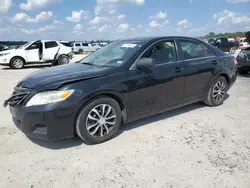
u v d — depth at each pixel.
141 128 3.93
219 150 3.17
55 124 3.01
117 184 2.51
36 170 2.79
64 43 15.53
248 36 20.30
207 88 4.80
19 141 3.52
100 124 3.36
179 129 3.88
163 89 3.98
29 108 3.01
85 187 2.48
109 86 3.31
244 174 2.64
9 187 2.49
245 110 4.82
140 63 3.59
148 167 2.80
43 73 3.62
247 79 8.37
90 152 3.17
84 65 4.04
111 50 4.29
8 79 9.22
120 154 3.10
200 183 2.50
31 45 14.15
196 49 4.64
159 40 4.09
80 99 3.09
